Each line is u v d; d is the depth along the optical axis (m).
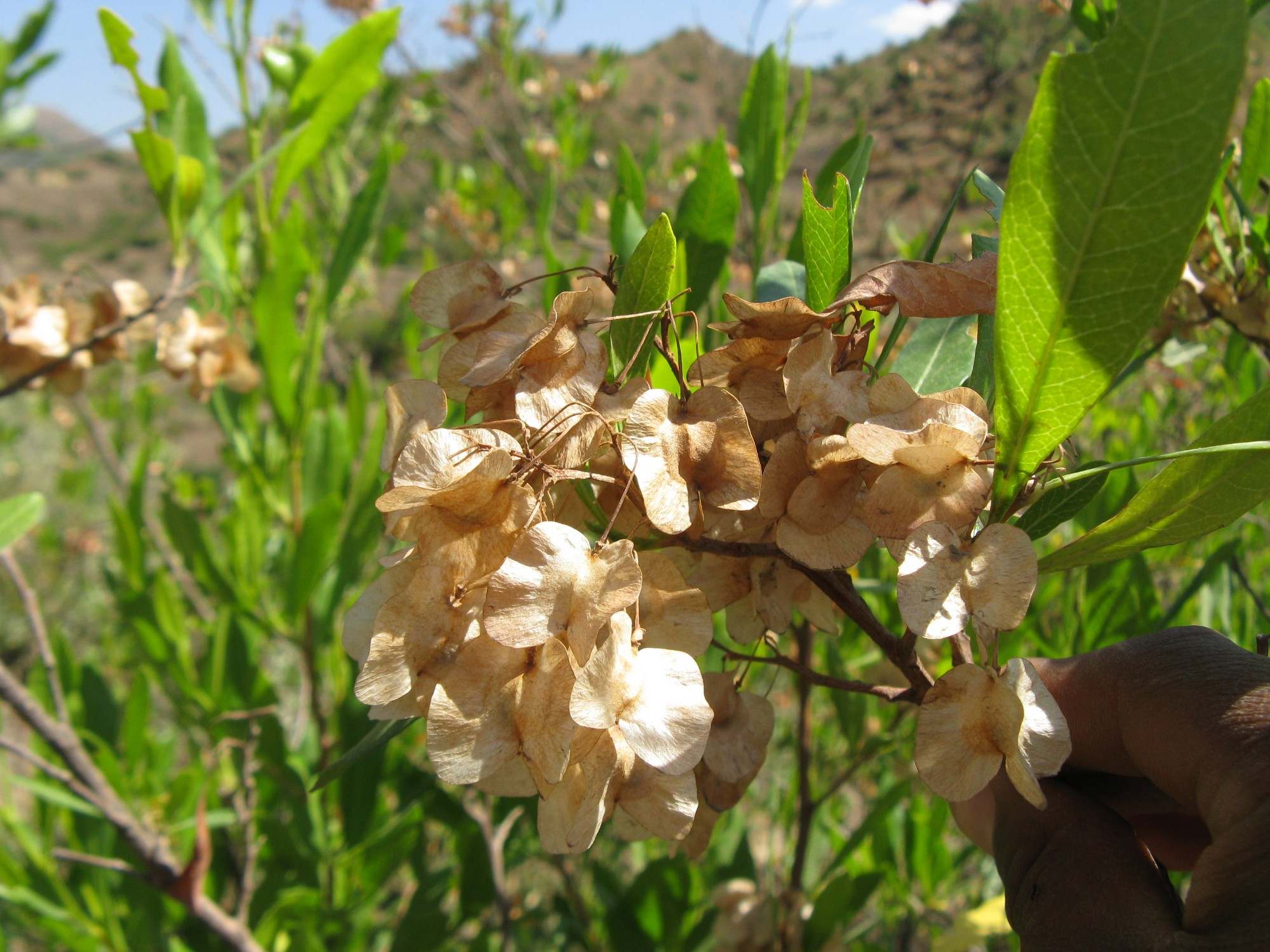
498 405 0.17
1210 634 0.18
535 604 0.14
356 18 1.01
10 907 0.49
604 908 0.43
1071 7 0.26
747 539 0.17
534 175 1.23
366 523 0.43
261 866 0.46
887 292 0.16
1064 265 0.14
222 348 0.42
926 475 0.15
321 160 0.65
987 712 0.14
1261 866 0.14
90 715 0.48
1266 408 0.14
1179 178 0.13
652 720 0.14
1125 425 0.56
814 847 0.47
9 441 1.61
